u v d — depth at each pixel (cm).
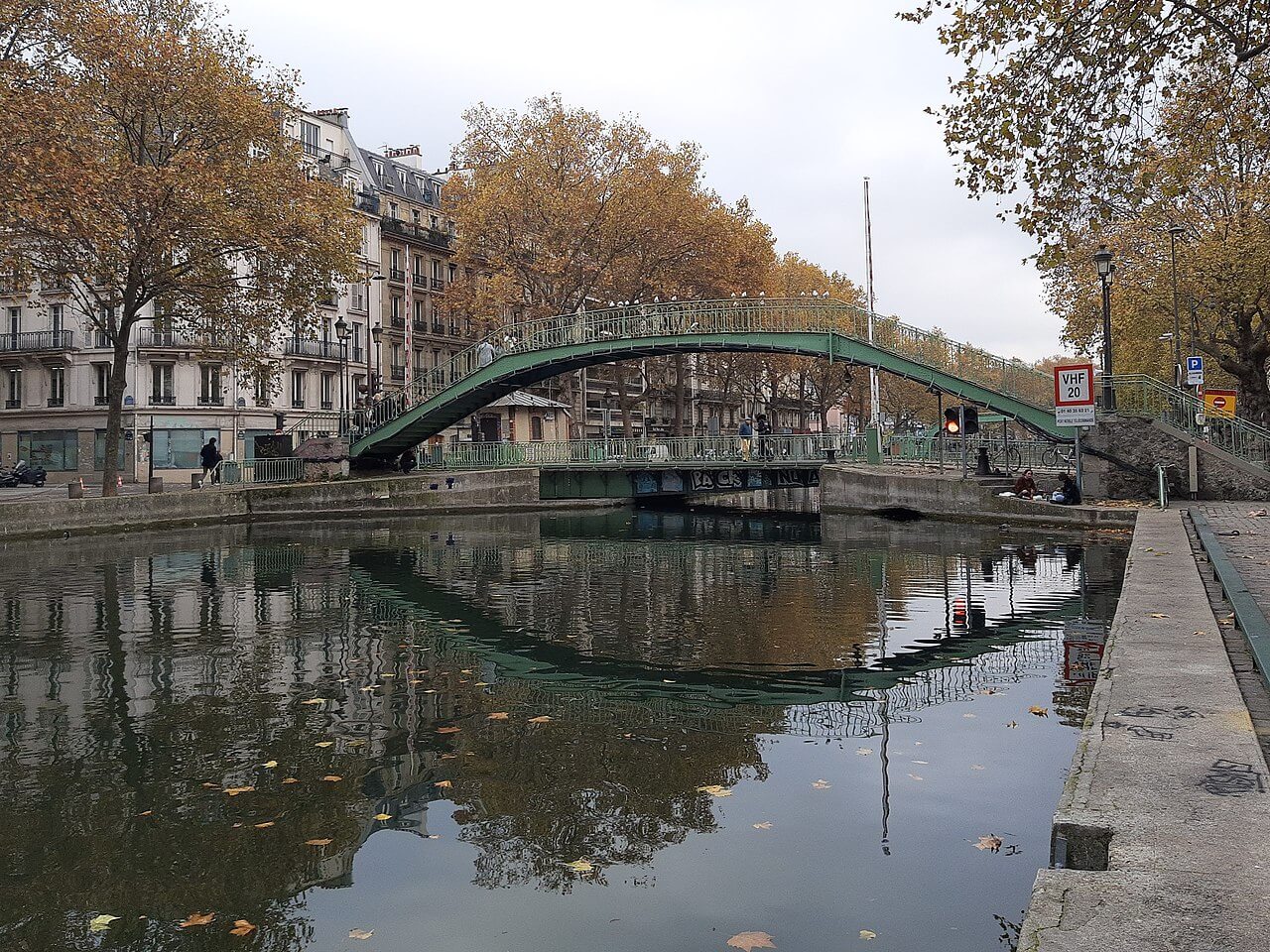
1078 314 3606
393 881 453
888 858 457
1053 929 253
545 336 3622
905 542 2134
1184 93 1405
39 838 508
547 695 809
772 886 433
